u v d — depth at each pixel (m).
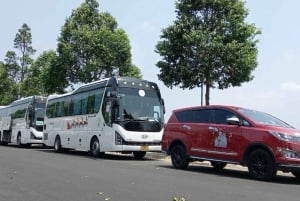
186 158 15.25
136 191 10.02
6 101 54.72
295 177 13.91
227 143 13.66
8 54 55.91
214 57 22.36
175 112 16.16
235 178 12.98
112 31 37.03
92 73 35.53
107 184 11.09
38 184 11.02
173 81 23.00
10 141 35.38
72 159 19.36
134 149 20.02
